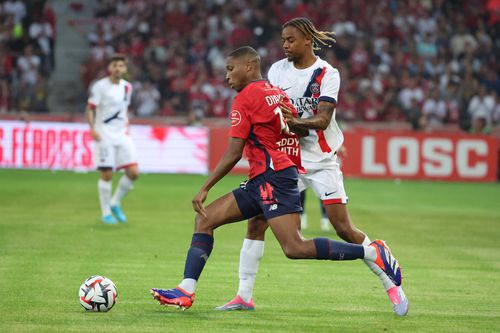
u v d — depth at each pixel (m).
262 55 100.62
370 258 24.73
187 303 24.47
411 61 103.31
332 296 28.86
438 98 97.06
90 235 43.06
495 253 40.84
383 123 92.69
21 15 102.31
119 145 48.41
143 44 101.94
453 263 37.41
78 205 56.69
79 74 105.69
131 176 48.59
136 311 25.20
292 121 24.64
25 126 80.88
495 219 56.06
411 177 85.56
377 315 25.62
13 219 48.75
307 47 27.33
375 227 49.91
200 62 99.00
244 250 26.03
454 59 106.75
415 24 108.38
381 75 100.19
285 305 27.03
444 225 51.91
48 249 38.16
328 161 27.31
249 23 104.50
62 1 109.25
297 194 24.25
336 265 35.91
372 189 74.88
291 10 107.12
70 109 103.31
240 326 23.42
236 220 24.88
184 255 37.53
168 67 98.88
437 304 27.88
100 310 24.88
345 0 108.81
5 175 75.19
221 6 106.69
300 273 33.66
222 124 89.31
